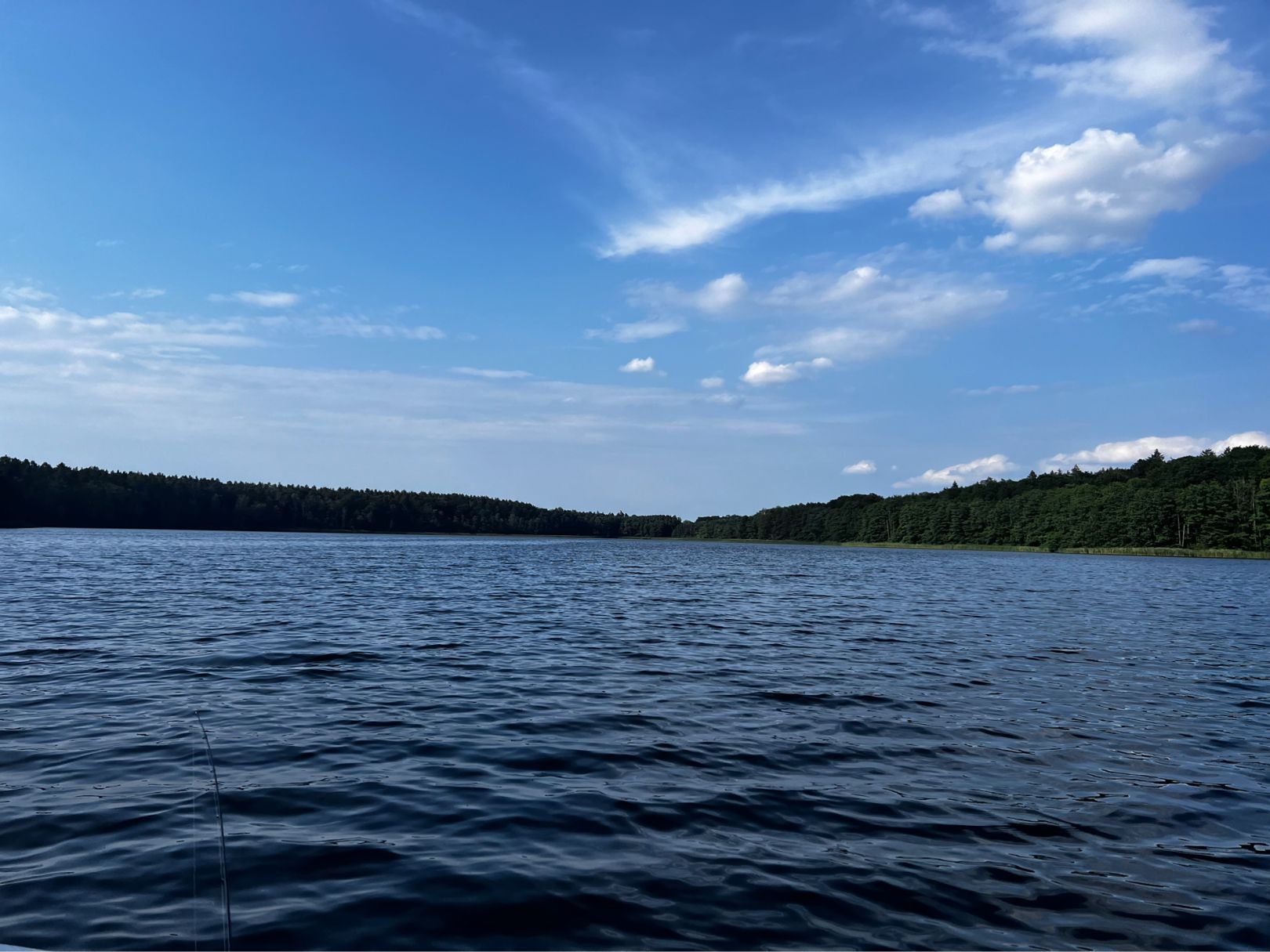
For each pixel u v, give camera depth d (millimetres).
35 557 55344
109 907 6113
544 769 9797
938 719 12836
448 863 7047
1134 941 5969
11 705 12609
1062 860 7391
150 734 11031
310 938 5734
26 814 8008
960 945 5875
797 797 8969
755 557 100812
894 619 28062
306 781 9195
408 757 10203
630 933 5926
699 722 12336
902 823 8250
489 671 16266
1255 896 6715
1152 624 28141
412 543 129500
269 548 85000
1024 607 33875
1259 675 17719
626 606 31125
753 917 6211
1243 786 9656
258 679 14906
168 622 22656
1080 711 13633
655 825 8047
